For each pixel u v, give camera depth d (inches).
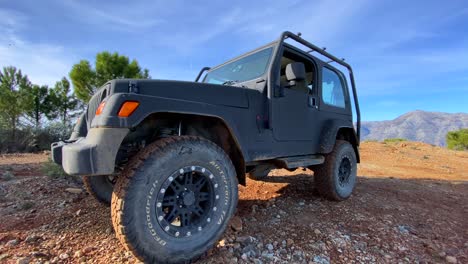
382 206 137.3
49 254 76.1
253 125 101.4
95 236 88.0
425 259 87.3
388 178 220.2
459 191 185.8
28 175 173.5
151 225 66.4
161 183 69.1
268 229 100.2
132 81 77.1
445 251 93.1
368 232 104.1
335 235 98.2
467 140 776.3
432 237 104.3
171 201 73.3
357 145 171.3
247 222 105.7
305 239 93.8
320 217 115.8
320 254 84.5
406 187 185.8
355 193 159.8
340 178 145.3
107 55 545.0
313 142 133.4
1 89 441.4
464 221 123.9
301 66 107.3
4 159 262.1
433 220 122.0
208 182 79.7
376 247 92.6
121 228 63.3
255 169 127.0
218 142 99.1
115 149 66.1
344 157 145.9
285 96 116.0
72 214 105.5
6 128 382.3
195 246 73.1
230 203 82.7
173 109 75.2
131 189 64.9
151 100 72.2
